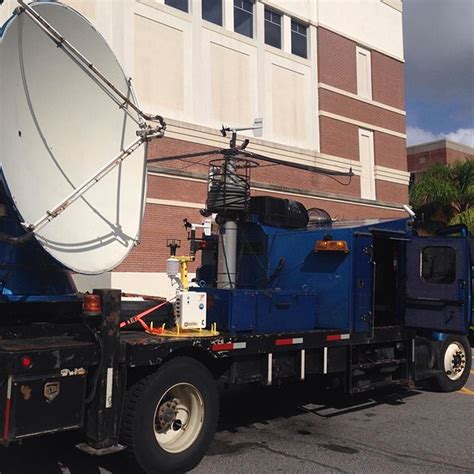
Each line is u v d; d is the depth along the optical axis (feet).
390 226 25.14
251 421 22.82
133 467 16.28
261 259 24.75
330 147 72.49
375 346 24.44
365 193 77.30
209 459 18.16
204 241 26.23
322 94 72.28
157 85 55.26
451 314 24.27
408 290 25.71
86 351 15.01
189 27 58.54
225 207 23.07
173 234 54.90
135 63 53.52
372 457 18.57
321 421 22.99
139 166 19.70
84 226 17.44
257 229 24.93
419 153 129.18
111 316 15.51
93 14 51.37
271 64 66.90
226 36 62.13
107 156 18.60
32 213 15.43
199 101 58.80
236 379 19.11
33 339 15.71
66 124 17.42
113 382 15.43
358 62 78.64
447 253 24.73
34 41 16.24
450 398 27.50
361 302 22.86
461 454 19.06
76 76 17.65
